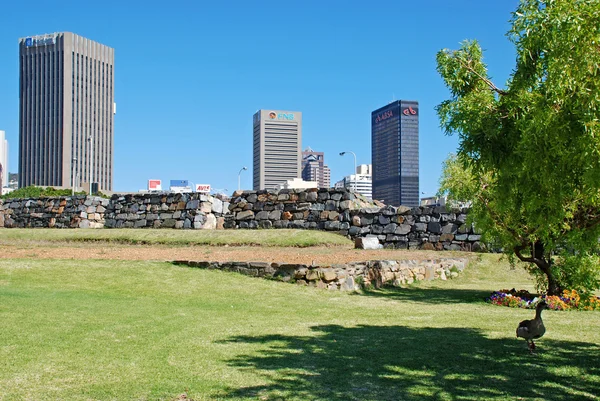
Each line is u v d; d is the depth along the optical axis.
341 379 6.25
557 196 6.18
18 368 6.23
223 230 21.84
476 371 6.71
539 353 7.60
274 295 12.10
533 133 5.80
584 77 5.52
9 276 11.86
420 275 16.23
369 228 21.97
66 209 27.22
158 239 20.48
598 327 9.70
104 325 8.35
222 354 7.13
